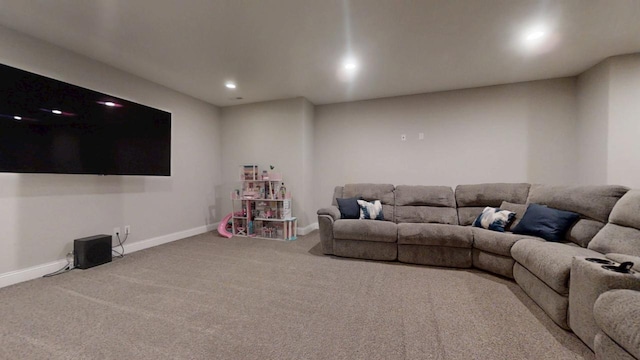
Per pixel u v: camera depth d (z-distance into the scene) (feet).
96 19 7.22
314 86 12.46
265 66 10.28
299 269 8.84
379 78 11.50
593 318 4.39
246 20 7.33
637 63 9.09
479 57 9.53
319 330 5.30
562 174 11.47
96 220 9.66
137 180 11.13
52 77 8.44
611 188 6.75
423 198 11.28
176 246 11.75
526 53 9.23
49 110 7.98
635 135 9.14
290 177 14.37
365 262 9.59
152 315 5.84
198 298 6.68
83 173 8.78
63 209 8.73
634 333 3.21
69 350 4.64
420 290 7.19
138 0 6.45
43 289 7.18
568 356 4.49
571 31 7.83
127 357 4.47
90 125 8.97
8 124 7.16
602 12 6.91
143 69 10.46
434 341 4.93
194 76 11.21
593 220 6.92
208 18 7.22
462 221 10.51
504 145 12.26
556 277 5.33
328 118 15.34
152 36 8.11
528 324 5.49
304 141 14.19
